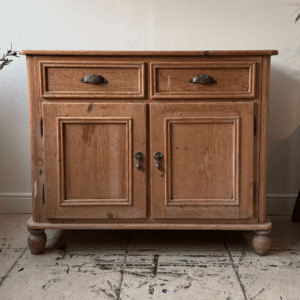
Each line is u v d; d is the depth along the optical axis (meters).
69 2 1.89
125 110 1.40
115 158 1.43
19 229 1.79
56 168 1.43
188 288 1.25
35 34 1.91
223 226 1.45
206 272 1.36
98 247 1.59
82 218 1.46
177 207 1.45
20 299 1.18
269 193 2.02
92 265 1.42
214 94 1.39
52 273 1.35
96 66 1.38
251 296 1.20
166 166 1.42
